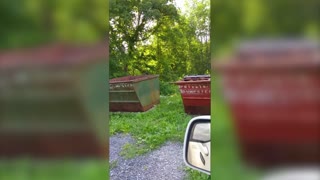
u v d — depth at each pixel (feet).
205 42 21.22
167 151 21.20
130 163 20.49
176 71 28.78
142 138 24.57
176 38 28.17
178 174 17.02
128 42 35.65
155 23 34.04
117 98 33.01
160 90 31.86
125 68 35.53
